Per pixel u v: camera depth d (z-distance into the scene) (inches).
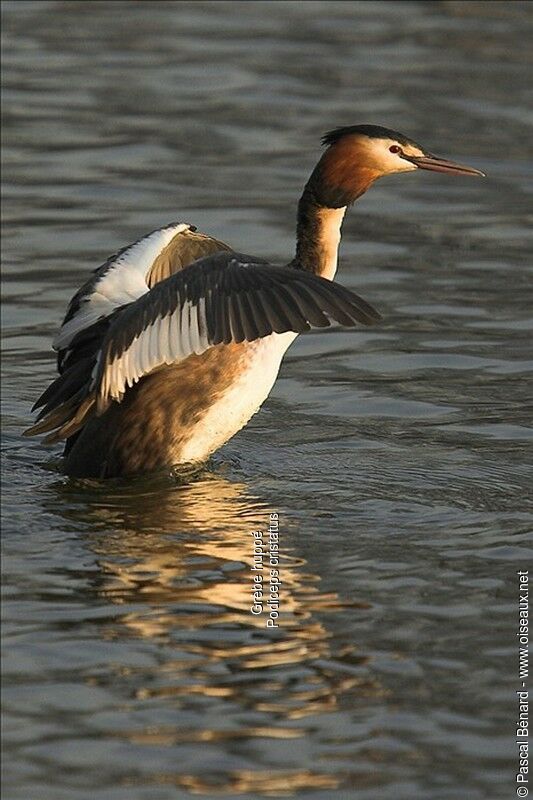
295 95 909.8
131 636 360.8
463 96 904.3
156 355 430.6
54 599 380.2
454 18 1074.7
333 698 336.2
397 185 801.6
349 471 482.6
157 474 480.1
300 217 520.4
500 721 328.2
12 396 552.1
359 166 512.4
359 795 303.7
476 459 493.4
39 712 327.6
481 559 409.7
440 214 755.4
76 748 315.3
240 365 471.8
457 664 351.6
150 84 932.6
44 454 503.8
